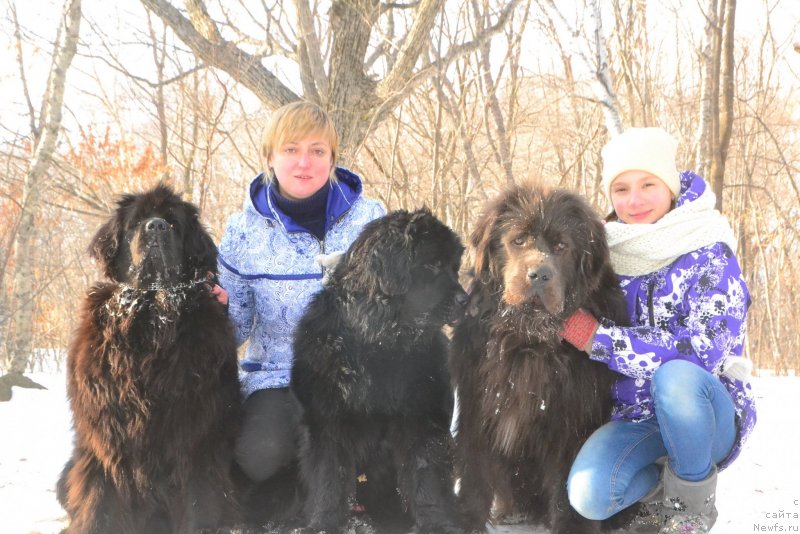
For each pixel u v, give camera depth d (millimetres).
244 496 3088
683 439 2535
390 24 8047
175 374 2744
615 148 3098
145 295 2811
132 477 2754
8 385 6699
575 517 2715
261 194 3492
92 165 9266
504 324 2785
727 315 2723
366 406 2812
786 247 16453
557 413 2779
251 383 3309
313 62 6648
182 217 2939
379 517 3061
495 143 10305
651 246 2812
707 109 7648
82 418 2764
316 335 2879
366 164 9742
